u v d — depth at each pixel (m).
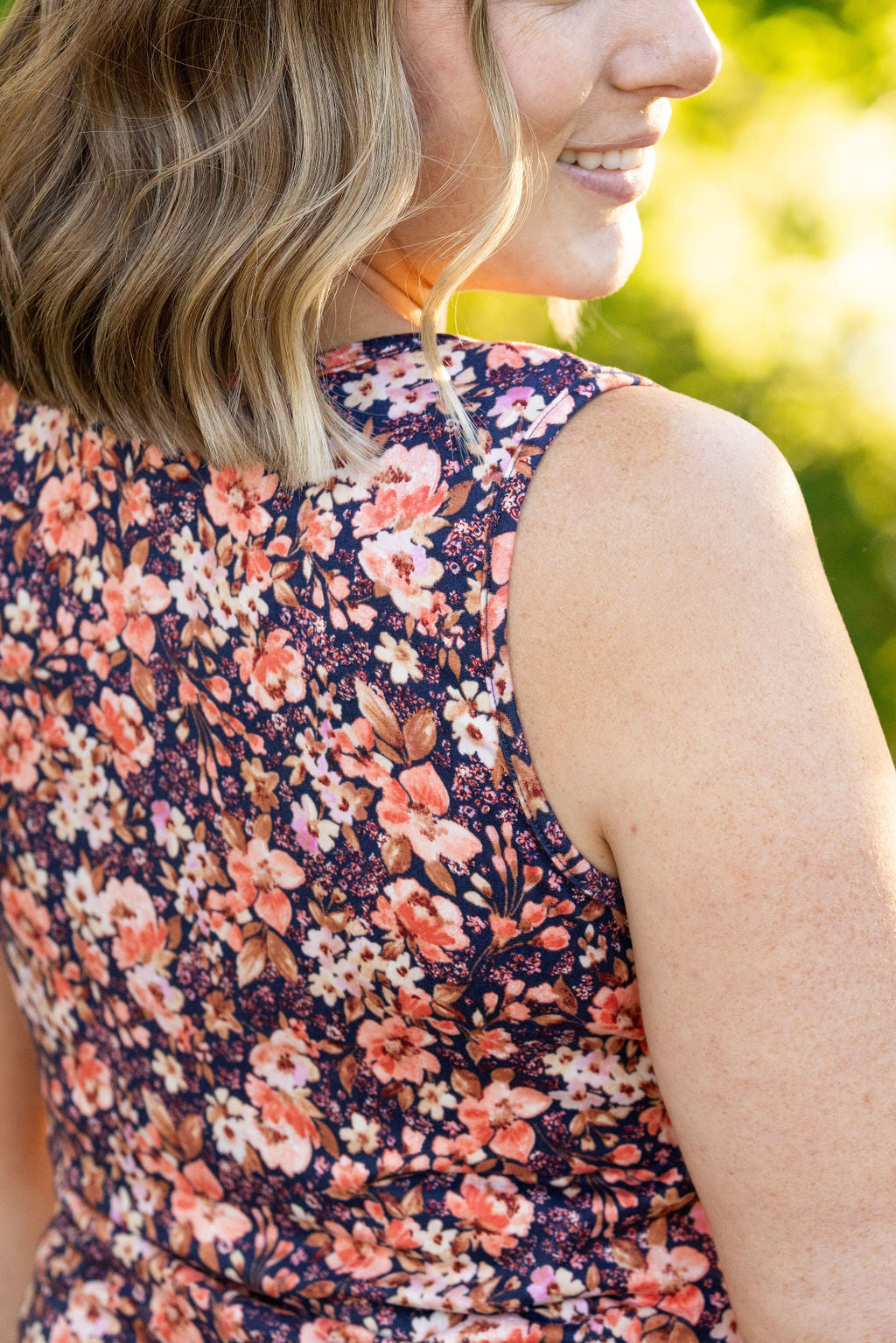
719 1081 1.01
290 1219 1.16
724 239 2.71
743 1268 1.03
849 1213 1.00
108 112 1.05
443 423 1.02
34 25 1.11
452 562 1.01
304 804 1.07
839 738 0.99
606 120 1.05
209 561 1.07
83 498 1.12
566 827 1.02
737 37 2.70
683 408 1.01
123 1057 1.20
